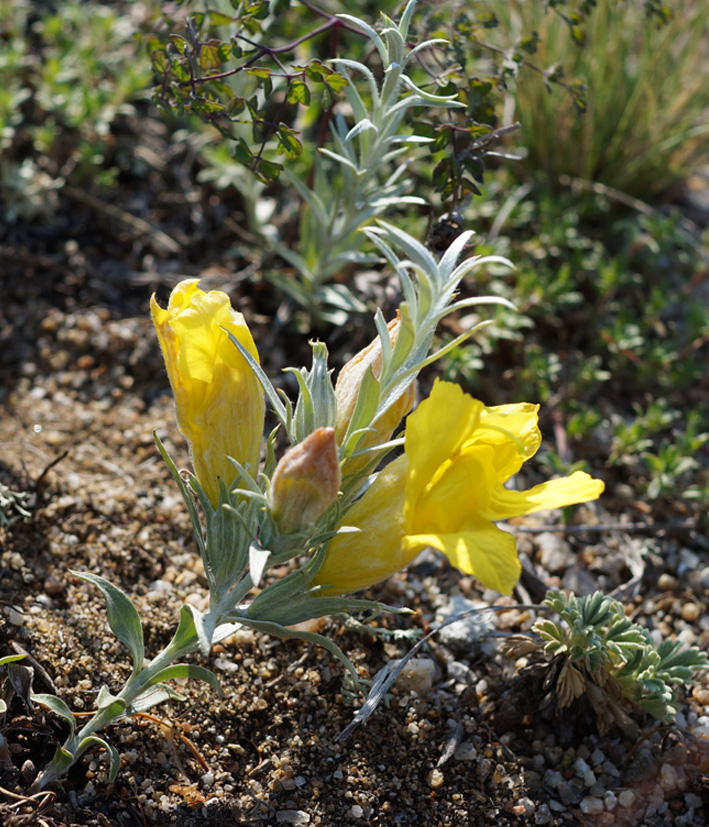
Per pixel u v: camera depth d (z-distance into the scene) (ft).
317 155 1.03
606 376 1.11
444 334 1.10
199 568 0.93
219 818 0.79
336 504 0.71
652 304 1.16
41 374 1.07
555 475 1.07
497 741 0.86
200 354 0.69
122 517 0.95
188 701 0.84
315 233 1.04
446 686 0.89
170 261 1.15
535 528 1.01
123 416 1.04
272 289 1.12
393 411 0.74
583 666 0.85
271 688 0.86
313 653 0.88
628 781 0.85
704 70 1.37
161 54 0.91
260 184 1.12
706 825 0.83
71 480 0.97
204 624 0.73
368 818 0.80
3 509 0.91
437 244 0.91
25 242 1.14
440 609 0.94
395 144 1.09
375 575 0.71
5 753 0.77
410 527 0.69
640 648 0.85
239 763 0.82
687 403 1.15
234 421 0.72
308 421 0.71
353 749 0.83
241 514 0.72
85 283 1.12
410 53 0.80
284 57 1.17
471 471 0.68
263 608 0.74
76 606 0.87
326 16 0.95
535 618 0.94
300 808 0.80
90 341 1.08
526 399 1.11
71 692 0.82
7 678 0.80
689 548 1.04
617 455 1.08
